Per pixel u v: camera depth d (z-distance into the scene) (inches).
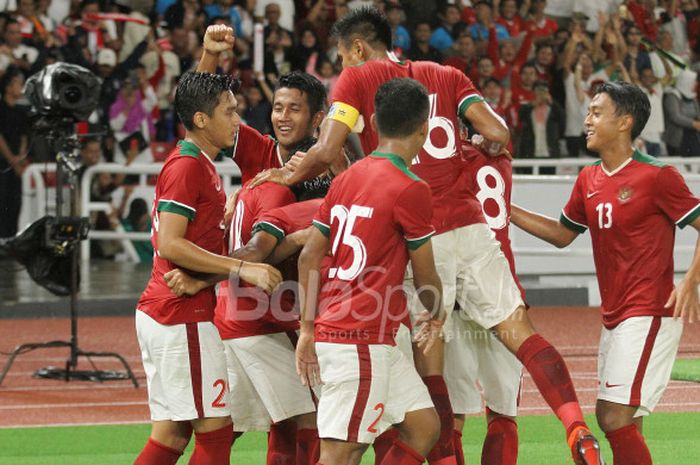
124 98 1695.4
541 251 1464.1
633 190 594.9
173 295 553.0
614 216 599.8
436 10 1784.0
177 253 539.5
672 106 1851.6
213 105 556.4
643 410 593.9
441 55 1769.2
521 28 1796.3
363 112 585.0
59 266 1081.4
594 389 1013.8
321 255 538.9
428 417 535.5
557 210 1443.2
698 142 1861.5
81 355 1072.8
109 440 828.6
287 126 622.2
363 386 514.3
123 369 1127.0
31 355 1201.4
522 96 1761.8
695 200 589.3
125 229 1711.4
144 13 1729.8
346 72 586.9
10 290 1571.1
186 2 1728.6
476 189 632.4
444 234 583.2
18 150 1637.6
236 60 1715.1
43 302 1456.7
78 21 1692.9
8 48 1633.9
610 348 603.8
